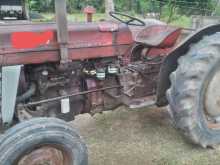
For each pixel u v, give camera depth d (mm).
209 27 3357
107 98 3504
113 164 3291
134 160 3348
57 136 2574
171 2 10273
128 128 3984
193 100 3246
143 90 3674
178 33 3605
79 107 3414
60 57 3018
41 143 2539
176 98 3258
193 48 3293
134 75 3566
